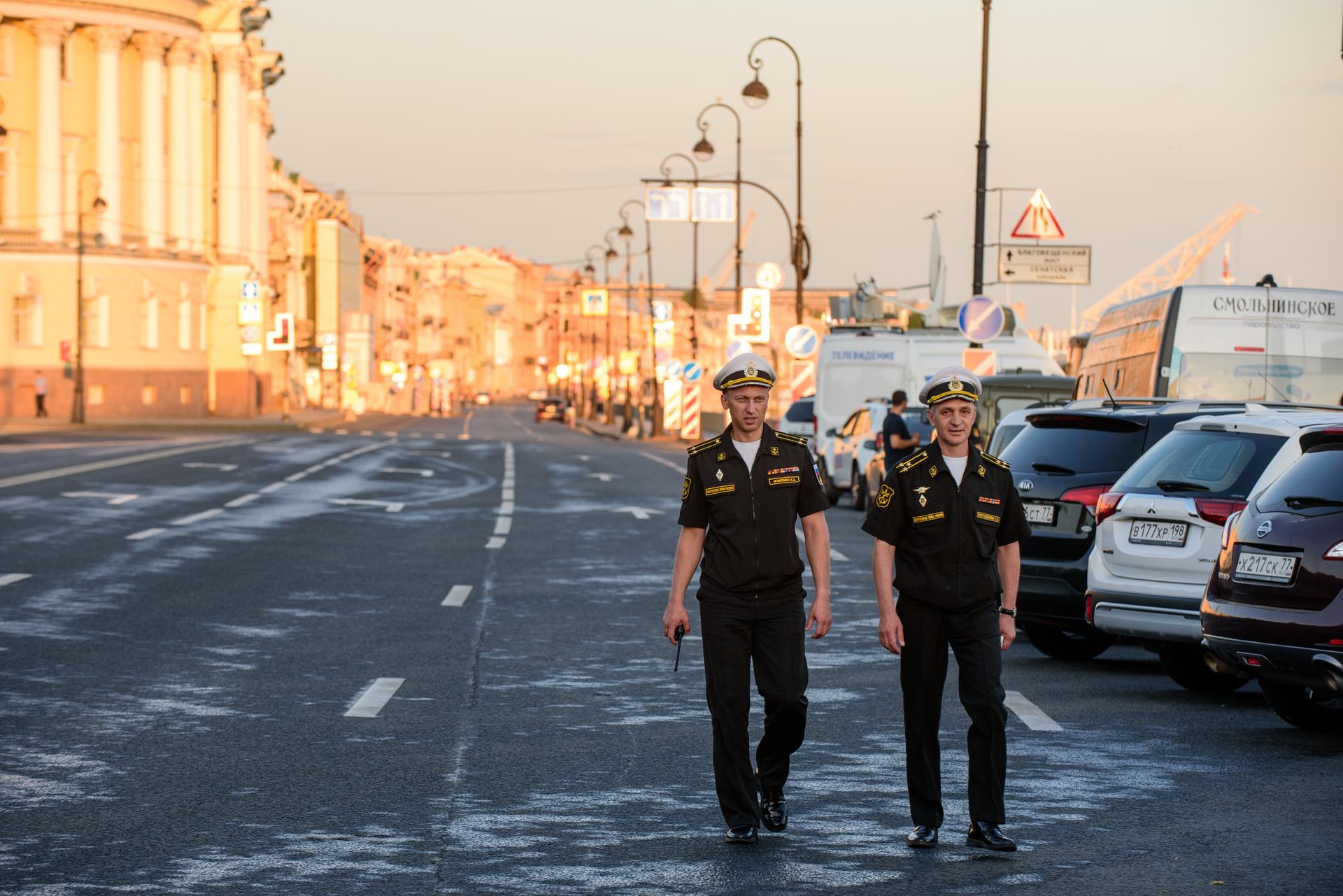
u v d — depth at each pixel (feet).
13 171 379.76
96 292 376.48
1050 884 29.25
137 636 60.39
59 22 378.53
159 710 46.09
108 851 30.94
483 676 53.31
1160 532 51.11
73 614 65.72
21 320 369.50
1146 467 52.60
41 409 359.46
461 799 35.76
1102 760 41.01
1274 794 37.04
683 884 29.12
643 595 75.92
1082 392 113.29
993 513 32.48
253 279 429.79
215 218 433.07
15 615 65.05
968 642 32.37
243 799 35.53
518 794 36.42
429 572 84.79
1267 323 94.17
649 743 42.50
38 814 33.81
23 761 39.11
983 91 139.54
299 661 55.67
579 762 39.96
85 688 49.34
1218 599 44.68
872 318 236.43
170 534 101.40
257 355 440.86
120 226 390.21
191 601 70.85
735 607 32.73
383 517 120.26
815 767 39.96
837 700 49.78
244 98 441.68
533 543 101.91
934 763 32.42
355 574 83.35
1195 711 48.60
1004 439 68.85
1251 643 43.16
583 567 88.02
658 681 52.60
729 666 32.68
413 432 380.99
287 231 565.94
